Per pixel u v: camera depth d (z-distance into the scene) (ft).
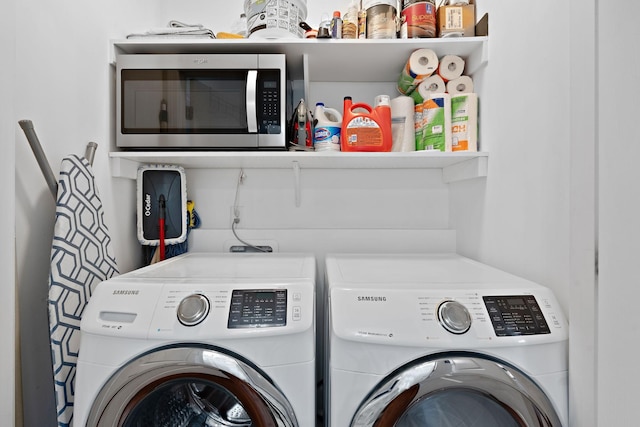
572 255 2.63
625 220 2.22
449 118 4.44
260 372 2.76
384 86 5.56
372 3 4.46
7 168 2.48
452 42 4.31
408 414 2.96
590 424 2.45
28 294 3.09
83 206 3.38
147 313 2.80
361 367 2.69
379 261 4.38
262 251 5.55
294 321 2.78
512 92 3.69
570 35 2.64
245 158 4.61
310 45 4.36
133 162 4.79
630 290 2.19
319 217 5.69
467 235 4.97
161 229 4.97
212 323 2.74
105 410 2.70
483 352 2.65
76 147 3.67
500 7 3.94
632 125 2.18
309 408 2.79
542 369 2.66
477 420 2.94
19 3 2.93
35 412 3.15
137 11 4.98
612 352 2.31
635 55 2.16
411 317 2.71
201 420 3.14
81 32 3.75
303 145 4.72
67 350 3.03
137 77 4.25
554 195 2.99
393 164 5.20
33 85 3.09
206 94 4.30
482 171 4.33
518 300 2.82
